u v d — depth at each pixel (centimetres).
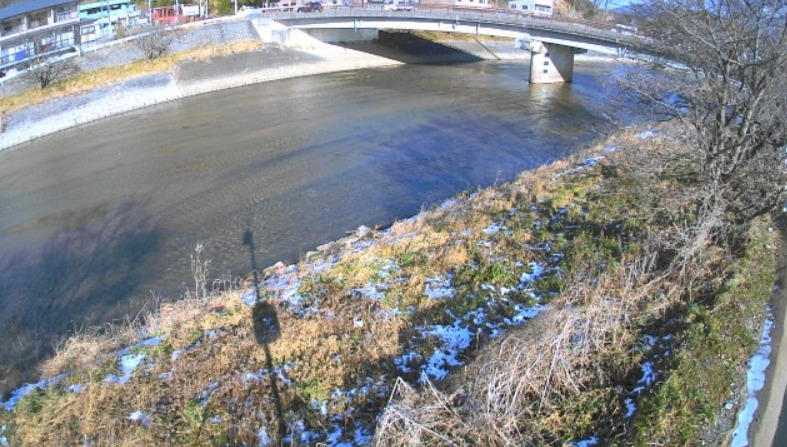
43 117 3159
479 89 4006
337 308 1201
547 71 4284
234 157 2569
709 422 711
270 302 1252
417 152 2612
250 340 1105
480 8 4822
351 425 880
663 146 1777
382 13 4628
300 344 1069
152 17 4609
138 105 3566
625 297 998
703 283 1018
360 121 3108
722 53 1152
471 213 1636
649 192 1529
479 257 1345
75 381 1013
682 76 1400
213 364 1031
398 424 754
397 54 5116
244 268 1662
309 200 2105
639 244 1245
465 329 1091
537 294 1177
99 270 1702
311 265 1509
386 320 1132
